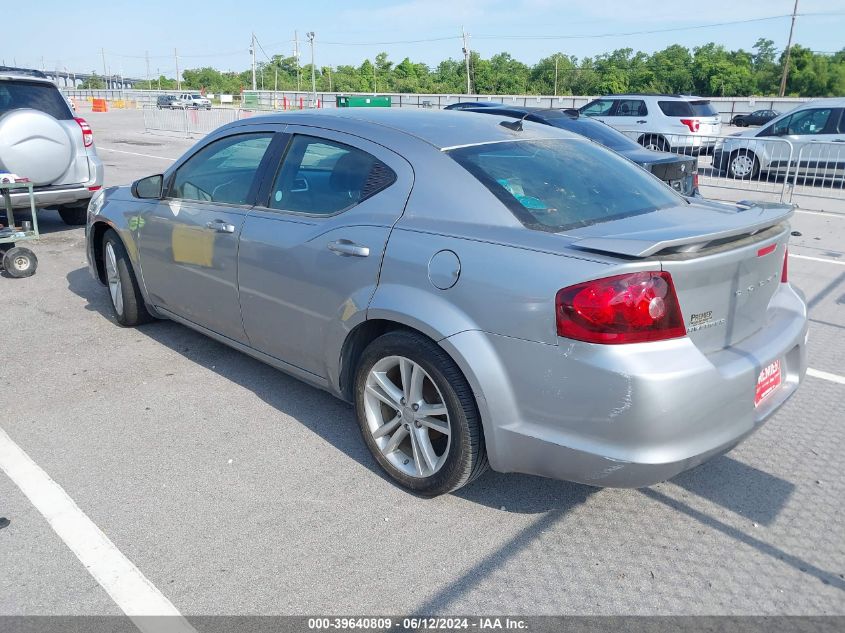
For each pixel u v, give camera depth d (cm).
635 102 1769
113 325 546
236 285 399
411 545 291
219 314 423
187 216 433
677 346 256
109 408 407
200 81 12269
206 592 263
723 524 309
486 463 305
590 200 322
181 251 440
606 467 261
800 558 287
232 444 369
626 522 309
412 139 339
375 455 338
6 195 671
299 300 359
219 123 2352
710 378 259
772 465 357
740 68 9225
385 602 260
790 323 320
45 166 737
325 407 413
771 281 308
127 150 1911
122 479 335
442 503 321
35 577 269
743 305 289
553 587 269
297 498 323
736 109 4128
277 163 388
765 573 278
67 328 539
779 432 391
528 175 326
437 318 290
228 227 399
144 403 414
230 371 461
